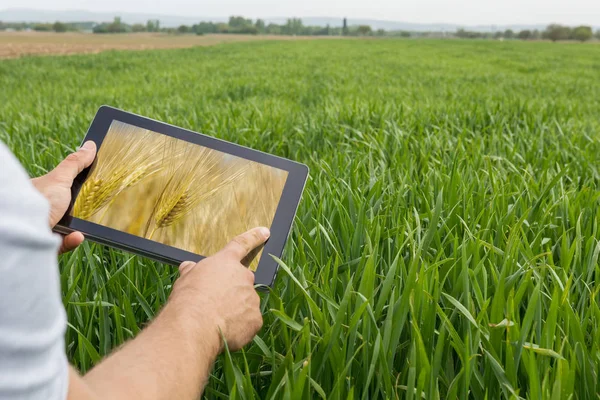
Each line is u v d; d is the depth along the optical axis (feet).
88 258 7.02
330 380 5.32
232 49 141.90
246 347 5.93
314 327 5.71
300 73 64.34
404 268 6.52
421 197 9.93
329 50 135.95
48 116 22.67
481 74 68.18
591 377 5.08
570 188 11.56
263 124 19.24
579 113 28.07
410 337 5.67
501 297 5.56
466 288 5.84
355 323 5.16
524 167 13.56
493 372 5.25
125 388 3.12
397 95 36.47
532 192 10.34
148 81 55.26
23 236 1.97
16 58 103.40
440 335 5.01
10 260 1.95
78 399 2.65
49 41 255.91
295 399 4.40
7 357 2.01
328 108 24.36
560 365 4.53
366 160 13.70
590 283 7.00
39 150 15.33
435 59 103.45
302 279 6.23
